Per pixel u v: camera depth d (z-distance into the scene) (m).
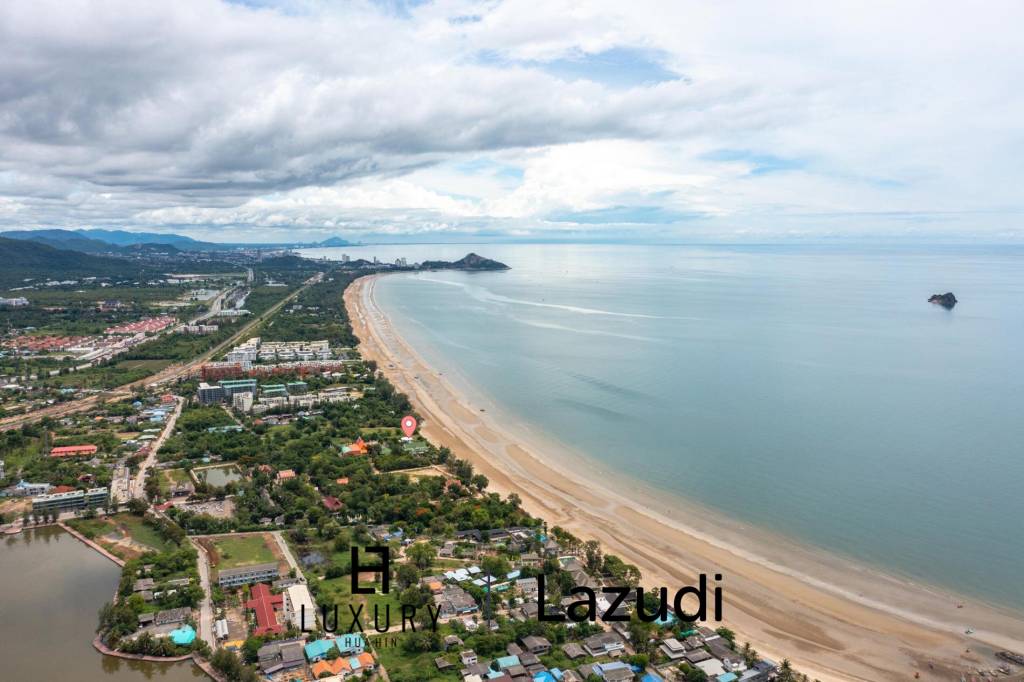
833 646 161.88
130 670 146.75
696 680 143.75
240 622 162.25
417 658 148.88
